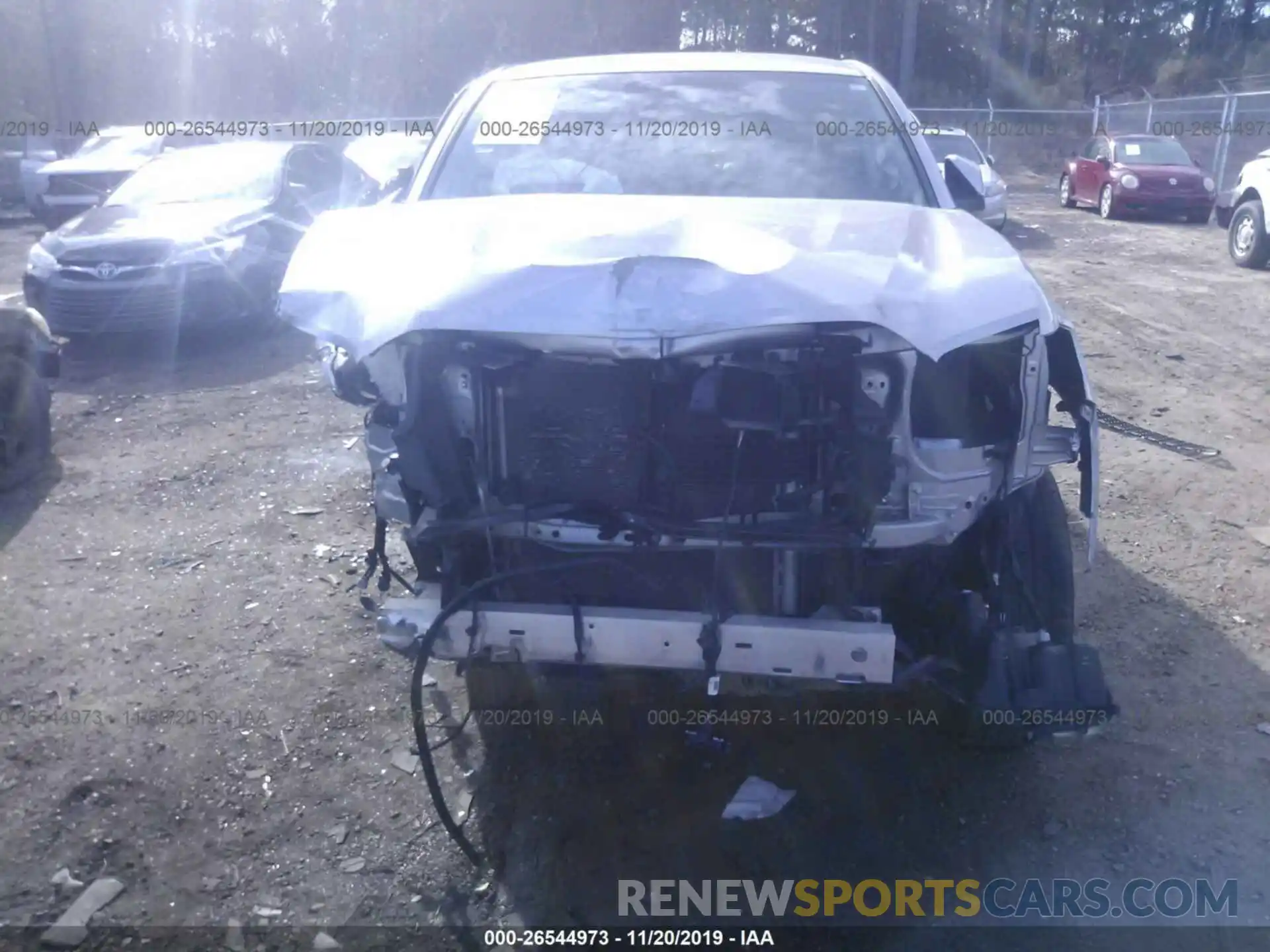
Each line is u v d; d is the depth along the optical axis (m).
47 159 20.41
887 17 40.38
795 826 3.62
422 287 3.15
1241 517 5.95
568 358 3.08
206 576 5.32
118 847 3.54
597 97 4.57
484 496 3.24
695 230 3.37
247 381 8.83
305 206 11.20
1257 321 10.93
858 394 3.03
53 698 4.33
